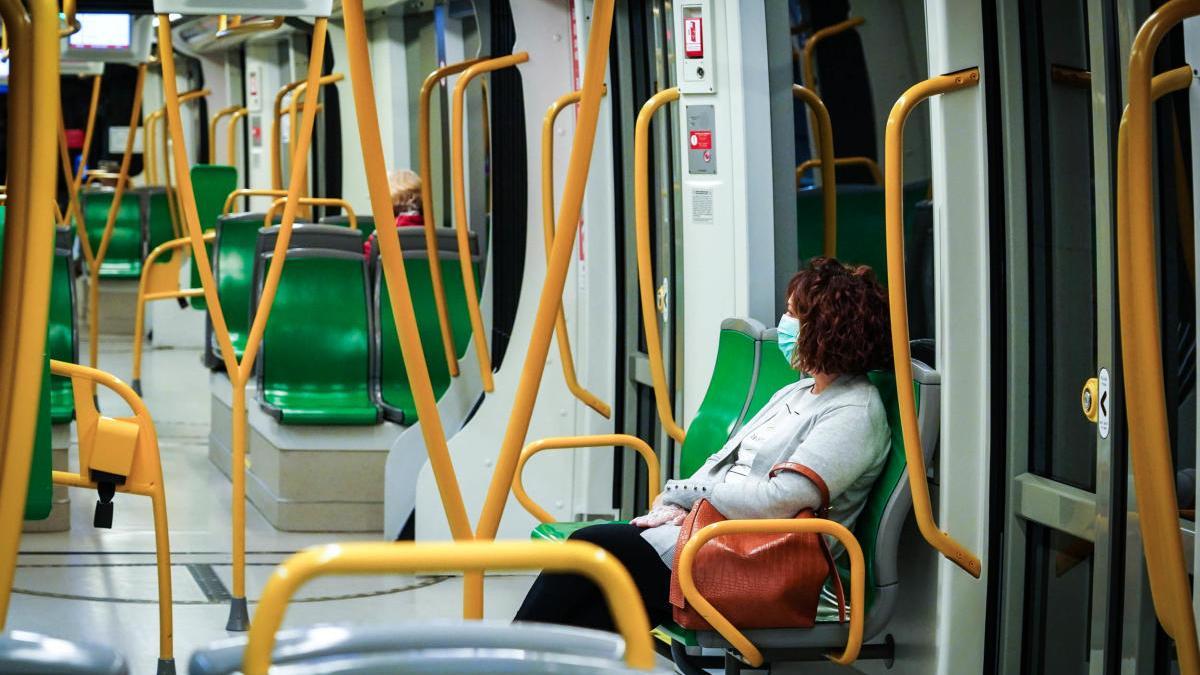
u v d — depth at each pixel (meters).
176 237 14.41
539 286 6.63
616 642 1.87
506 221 6.92
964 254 3.91
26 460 2.23
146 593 6.05
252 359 5.44
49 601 5.86
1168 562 2.43
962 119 3.87
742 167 5.31
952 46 3.82
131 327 15.61
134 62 10.09
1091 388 3.43
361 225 10.16
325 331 7.90
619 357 6.48
